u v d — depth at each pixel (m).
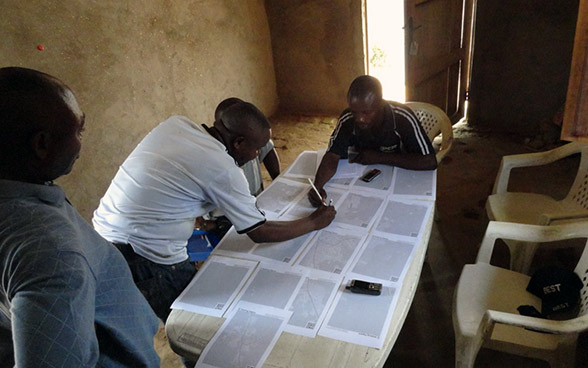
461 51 3.92
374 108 1.86
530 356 1.55
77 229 0.93
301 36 4.59
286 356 1.17
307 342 1.21
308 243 1.61
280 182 2.08
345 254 1.53
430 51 3.63
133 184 1.54
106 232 1.62
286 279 1.45
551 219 1.90
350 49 4.45
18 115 0.82
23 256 0.80
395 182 1.96
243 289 1.43
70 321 0.80
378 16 6.95
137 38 3.20
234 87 4.35
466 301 1.69
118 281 1.05
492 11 3.58
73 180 2.87
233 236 1.71
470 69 3.98
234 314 1.33
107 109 3.04
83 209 2.97
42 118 0.84
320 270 1.47
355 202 1.83
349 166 2.13
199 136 1.55
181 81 3.68
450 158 3.65
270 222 1.61
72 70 2.76
